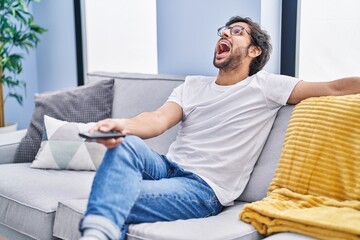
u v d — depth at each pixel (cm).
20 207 208
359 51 238
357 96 185
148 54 322
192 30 272
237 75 218
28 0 360
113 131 176
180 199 177
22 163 259
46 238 197
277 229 161
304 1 254
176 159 210
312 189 178
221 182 198
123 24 333
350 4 238
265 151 205
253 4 246
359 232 143
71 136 244
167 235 157
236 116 206
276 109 209
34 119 265
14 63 344
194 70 274
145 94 259
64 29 367
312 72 256
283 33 260
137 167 168
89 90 272
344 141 177
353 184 171
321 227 150
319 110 189
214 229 163
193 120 218
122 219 154
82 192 211
